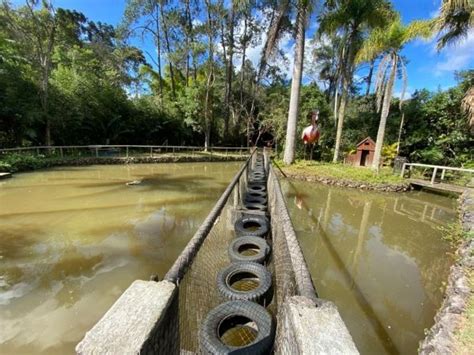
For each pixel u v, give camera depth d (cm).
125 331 66
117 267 313
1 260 320
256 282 227
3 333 212
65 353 197
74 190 651
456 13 675
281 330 108
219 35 1630
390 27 888
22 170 853
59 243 369
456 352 169
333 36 1107
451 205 678
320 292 302
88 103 1270
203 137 1823
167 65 1858
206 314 173
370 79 1920
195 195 660
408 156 1223
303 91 1574
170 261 331
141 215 498
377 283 322
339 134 1182
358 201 700
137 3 1509
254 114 1958
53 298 255
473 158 1027
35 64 1077
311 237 461
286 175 923
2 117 949
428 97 1241
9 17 992
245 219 362
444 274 344
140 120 1524
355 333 240
